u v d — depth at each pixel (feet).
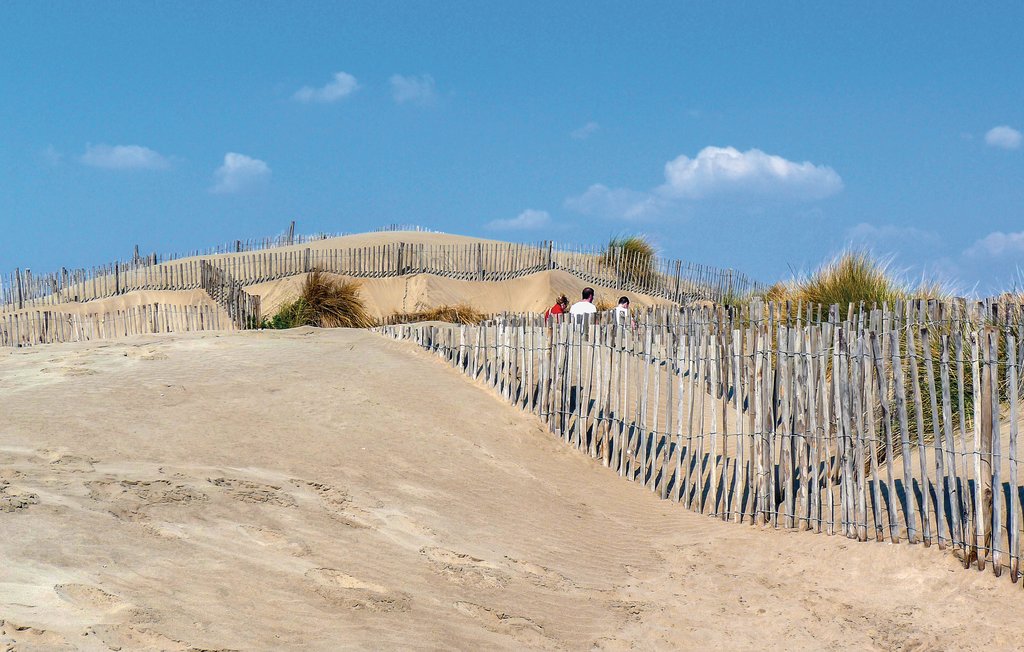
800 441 26.89
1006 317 22.59
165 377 35.91
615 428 33.60
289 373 37.73
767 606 21.67
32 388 33.32
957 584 21.75
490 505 27.07
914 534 23.79
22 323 67.10
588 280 106.42
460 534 23.93
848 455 25.35
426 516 24.66
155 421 28.91
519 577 21.67
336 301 75.92
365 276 101.65
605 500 30.27
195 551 18.63
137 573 16.92
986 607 20.54
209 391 33.71
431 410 35.32
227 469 24.95
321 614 16.90
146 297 94.79
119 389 32.99
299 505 22.97
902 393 24.25
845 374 25.52
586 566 23.70
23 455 23.71
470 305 93.56
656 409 32.22
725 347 29.30
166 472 23.61
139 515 20.03
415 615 17.92
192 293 94.48
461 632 17.66
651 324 33.17
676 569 24.47
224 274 88.74
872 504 26.25
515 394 38.17
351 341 47.52
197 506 21.31
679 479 30.58
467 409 36.32
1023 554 21.97
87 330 66.80
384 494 25.68
